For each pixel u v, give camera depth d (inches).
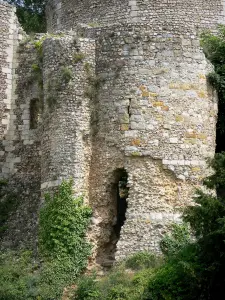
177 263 721.6
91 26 948.6
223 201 690.8
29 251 864.3
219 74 912.3
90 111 878.4
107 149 863.7
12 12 1035.3
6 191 973.8
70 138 863.1
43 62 917.2
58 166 858.1
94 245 839.7
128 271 779.4
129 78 869.8
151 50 874.8
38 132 981.8
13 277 788.0
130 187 842.2
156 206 834.2
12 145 999.0
